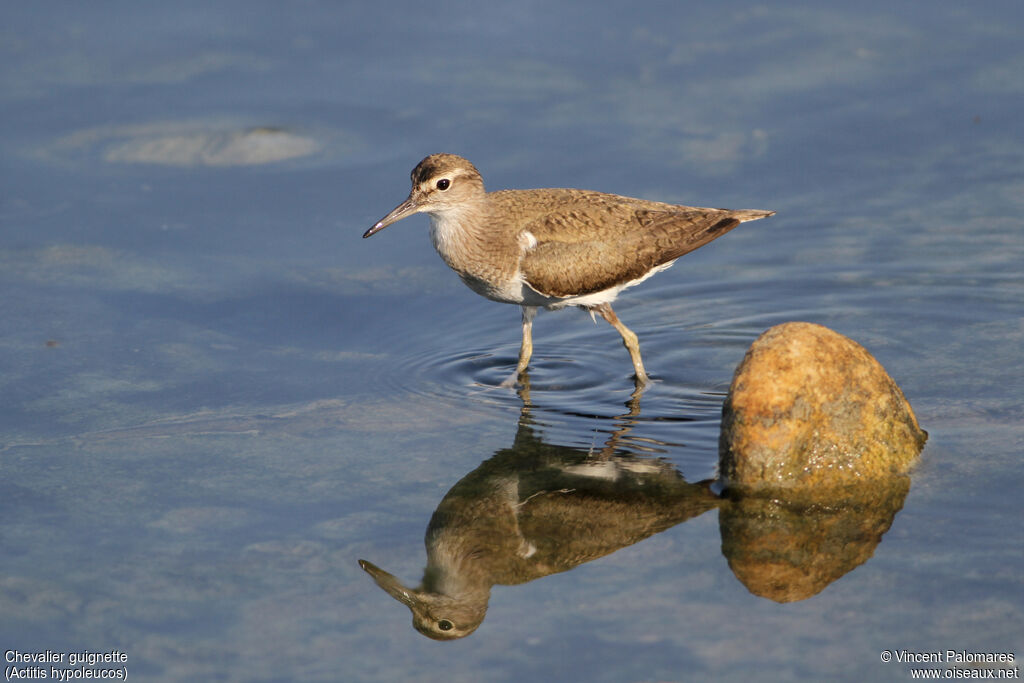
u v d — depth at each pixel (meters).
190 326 15.23
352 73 20.81
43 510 11.18
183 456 12.25
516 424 13.07
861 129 19.08
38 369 14.11
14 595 9.84
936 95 19.72
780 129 19.14
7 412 13.17
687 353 14.97
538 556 10.45
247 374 14.16
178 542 10.65
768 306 16.06
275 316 15.56
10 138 19.00
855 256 16.89
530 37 21.95
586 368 14.67
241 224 17.38
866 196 17.88
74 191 17.91
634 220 14.47
